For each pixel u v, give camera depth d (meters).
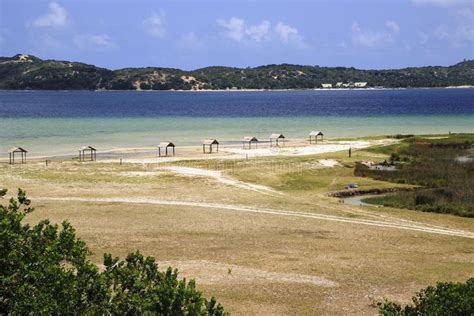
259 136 141.50
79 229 52.84
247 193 72.19
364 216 60.91
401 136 133.00
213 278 39.91
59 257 21.28
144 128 160.25
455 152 104.19
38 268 19.83
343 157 100.69
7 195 67.44
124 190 72.75
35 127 158.88
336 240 51.41
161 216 58.97
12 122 174.38
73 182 77.25
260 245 49.25
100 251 45.97
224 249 47.78
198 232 53.09
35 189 72.19
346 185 77.81
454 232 55.38
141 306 20.25
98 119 190.25
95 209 61.56
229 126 167.88
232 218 58.84
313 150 111.75
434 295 23.62
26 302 18.67
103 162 94.94
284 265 43.53
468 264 44.66
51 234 22.03
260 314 33.84
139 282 21.39
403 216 61.38
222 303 35.22
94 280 21.03
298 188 76.19
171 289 20.16
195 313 19.86
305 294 37.31
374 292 37.88
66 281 20.12
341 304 35.72
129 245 48.16
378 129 158.75
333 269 42.75
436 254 47.53
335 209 64.06
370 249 48.66
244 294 36.94
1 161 96.31
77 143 124.25
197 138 137.25
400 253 47.59
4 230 19.98
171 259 44.50
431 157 100.00
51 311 18.86
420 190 74.81
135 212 60.53
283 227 55.62
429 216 61.69
